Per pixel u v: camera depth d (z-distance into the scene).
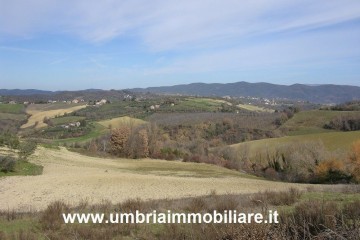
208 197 16.72
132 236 8.42
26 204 21.94
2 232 8.73
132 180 34.38
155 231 8.76
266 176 51.50
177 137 76.56
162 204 13.27
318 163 47.53
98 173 40.03
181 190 28.97
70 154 60.12
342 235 5.31
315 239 5.68
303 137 60.22
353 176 43.38
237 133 78.19
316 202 8.38
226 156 63.00
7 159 37.41
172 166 57.16
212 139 75.19
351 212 7.25
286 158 53.72
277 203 11.11
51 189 28.42
